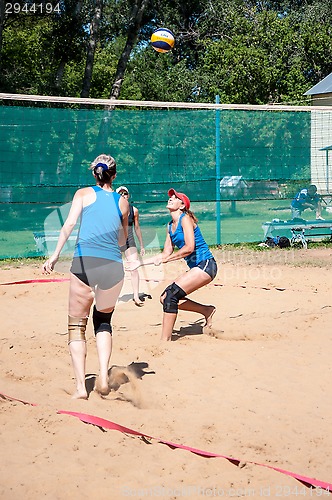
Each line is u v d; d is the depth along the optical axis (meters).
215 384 5.17
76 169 18.44
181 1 44.28
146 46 41.41
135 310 8.20
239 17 33.41
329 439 4.09
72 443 3.96
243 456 3.83
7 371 5.48
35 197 17.80
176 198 6.53
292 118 20.61
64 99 11.21
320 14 34.31
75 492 3.34
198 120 20.62
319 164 20.25
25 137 18.48
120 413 4.54
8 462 3.68
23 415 4.38
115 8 37.25
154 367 5.60
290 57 32.34
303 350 6.16
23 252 13.63
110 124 19.70
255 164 20.50
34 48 29.39
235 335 6.72
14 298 9.07
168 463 3.70
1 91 23.23
